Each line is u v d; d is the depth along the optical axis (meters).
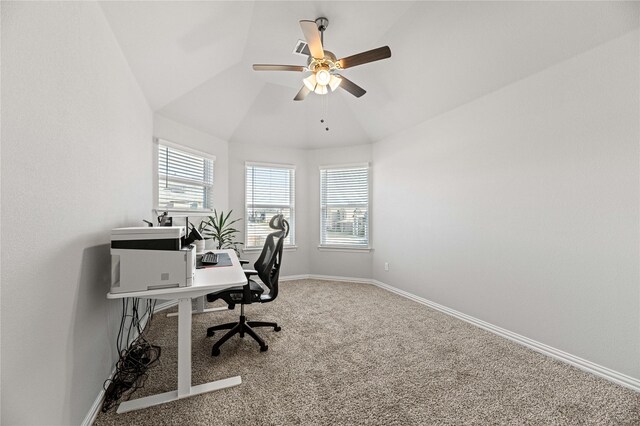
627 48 1.75
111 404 1.55
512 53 2.22
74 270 1.29
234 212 4.24
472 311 2.80
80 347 1.34
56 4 1.16
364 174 4.52
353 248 4.50
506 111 2.47
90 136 1.49
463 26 2.25
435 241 3.27
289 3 2.28
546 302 2.18
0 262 0.84
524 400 1.63
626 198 1.77
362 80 3.36
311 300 3.52
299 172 4.73
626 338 1.77
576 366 1.98
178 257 1.57
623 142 1.78
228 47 2.76
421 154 3.49
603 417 1.50
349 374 1.88
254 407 1.55
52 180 1.12
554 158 2.13
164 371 1.89
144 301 2.63
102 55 1.65
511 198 2.44
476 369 1.95
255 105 3.87
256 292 2.32
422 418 1.48
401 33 2.57
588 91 1.93
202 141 3.71
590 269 1.94
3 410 0.85
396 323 2.79
